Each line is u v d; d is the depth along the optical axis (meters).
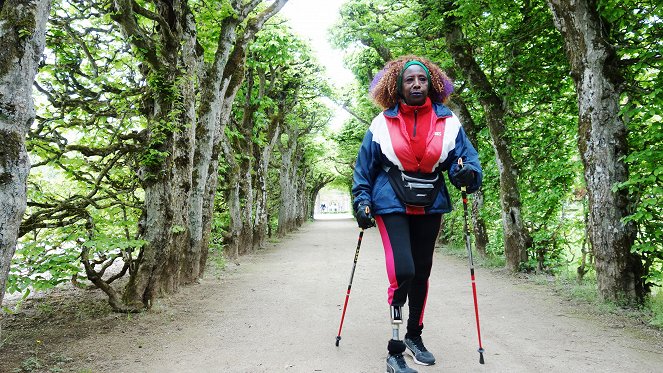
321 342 4.26
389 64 3.51
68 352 4.04
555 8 5.84
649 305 5.20
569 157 8.27
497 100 9.01
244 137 14.01
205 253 8.48
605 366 3.45
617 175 5.45
